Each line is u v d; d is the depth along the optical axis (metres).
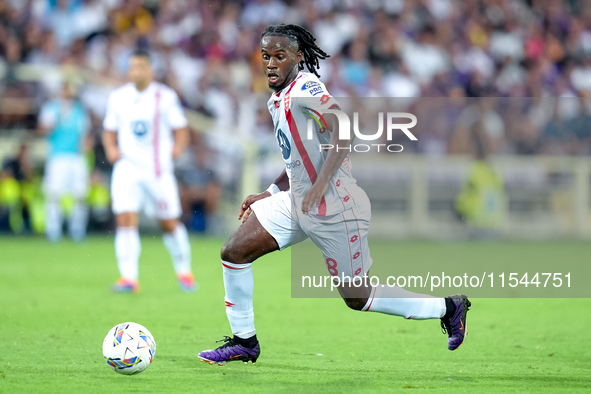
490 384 15.20
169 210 29.75
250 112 59.69
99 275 35.16
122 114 29.14
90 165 53.28
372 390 14.58
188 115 54.28
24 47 60.47
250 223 16.25
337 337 21.14
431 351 19.09
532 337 21.33
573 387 14.98
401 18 70.31
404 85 65.19
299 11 67.25
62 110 47.84
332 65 63.81
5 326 22.44
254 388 14.74
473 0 73.62
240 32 64.38
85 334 21.16
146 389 14.64
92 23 62.69
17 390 14.48
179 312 25.17
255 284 33.38
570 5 77.25
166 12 63.62
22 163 53.44
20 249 45.94
